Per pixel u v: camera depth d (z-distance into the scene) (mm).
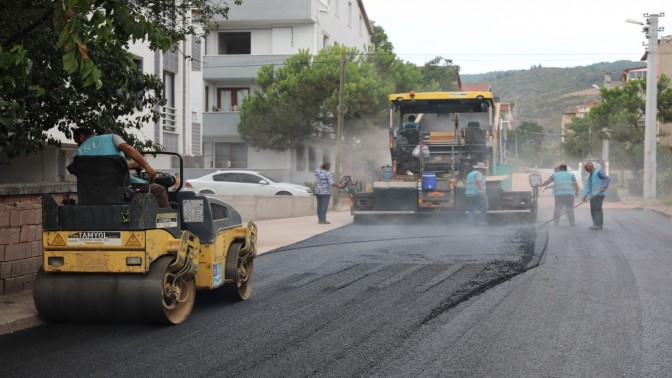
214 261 8453
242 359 6418
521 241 15625
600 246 14719
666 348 6699
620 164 51781
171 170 24875
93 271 7559
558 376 5871
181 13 12781
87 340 7180
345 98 35062
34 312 8086
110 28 7145
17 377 5910
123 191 7625
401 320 7879
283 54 41750
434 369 6062
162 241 7676
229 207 9242
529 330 7387
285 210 26125
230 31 42875
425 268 11695
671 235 17266
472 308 8469
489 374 5922
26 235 9680
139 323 7824
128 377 5902
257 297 9453
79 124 11414
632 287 9883
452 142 20844
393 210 20703
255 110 38031
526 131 120562
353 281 10555
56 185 10172
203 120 40625
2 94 7418
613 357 6406
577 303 8758
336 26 46500
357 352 6602
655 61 37031
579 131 73062
